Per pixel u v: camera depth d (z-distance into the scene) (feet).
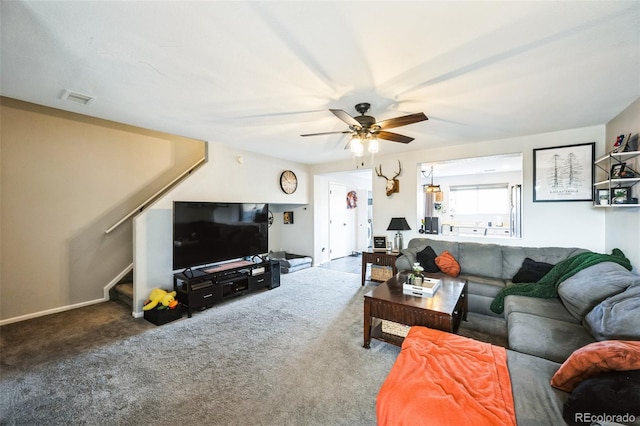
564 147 11.17
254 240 14.05
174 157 14.88
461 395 4.05
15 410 5.64
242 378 6.70
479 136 12.06
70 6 4.22
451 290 8.98
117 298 12.62
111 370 7.03
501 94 7.55
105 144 12.50
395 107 8.44
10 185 10.13
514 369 4.75
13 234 10.20
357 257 23.67
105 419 5.41
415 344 5.63
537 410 3.79
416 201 15.12
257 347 8.19
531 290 9.18
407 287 8.60
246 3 4.19
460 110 8.78
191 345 8.33
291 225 20.81
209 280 11.50
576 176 10.96
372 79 6.64
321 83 6.85
